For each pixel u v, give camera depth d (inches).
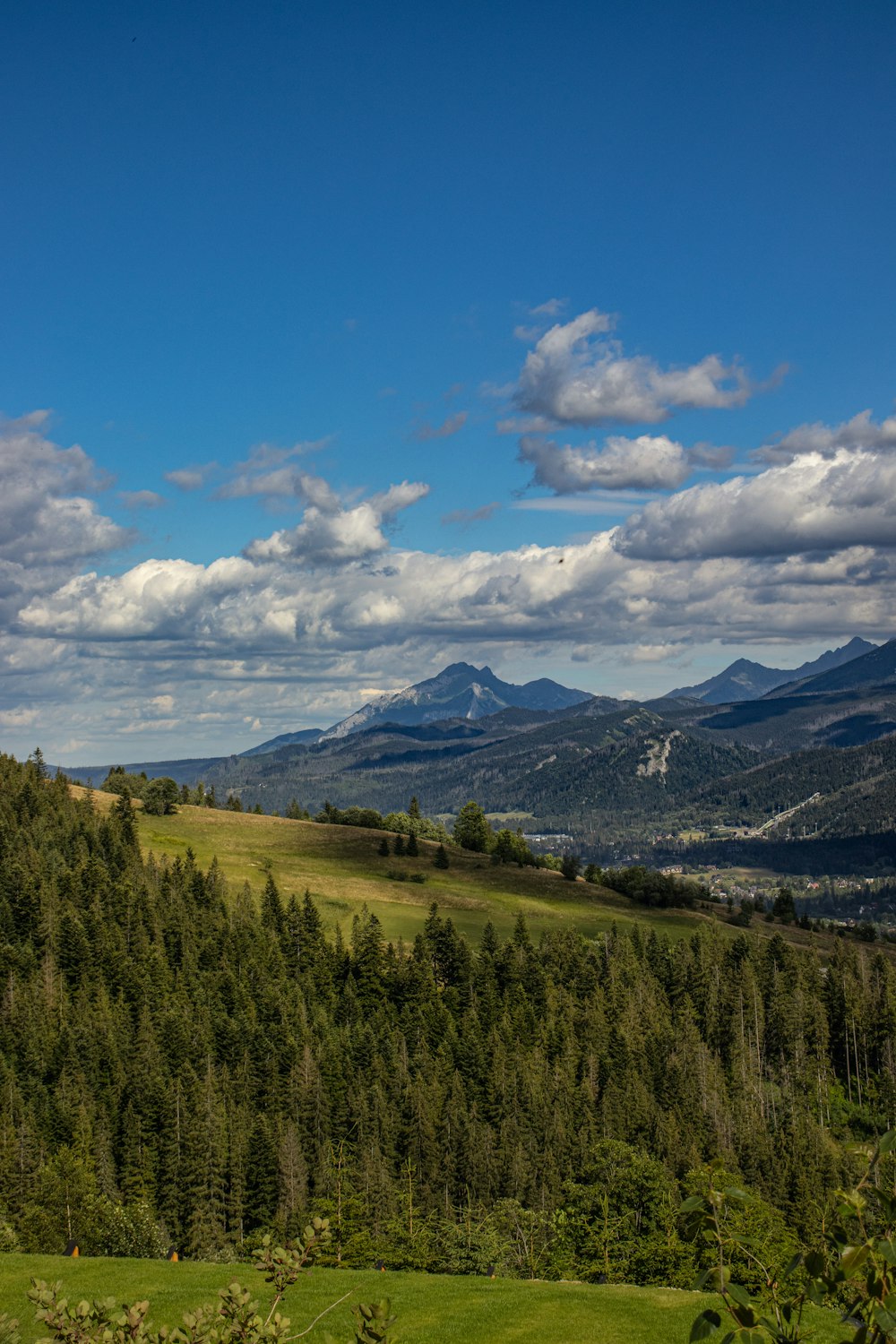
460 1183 4360.2
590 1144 4471.0
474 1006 6117.1
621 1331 1397.6
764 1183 4101.9
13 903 6451.8
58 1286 498.3
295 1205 3998.5
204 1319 503.2
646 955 7160.4
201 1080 4744.1
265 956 6491.1
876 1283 319.6
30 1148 4082.2
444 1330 1422.2
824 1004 6599.4
